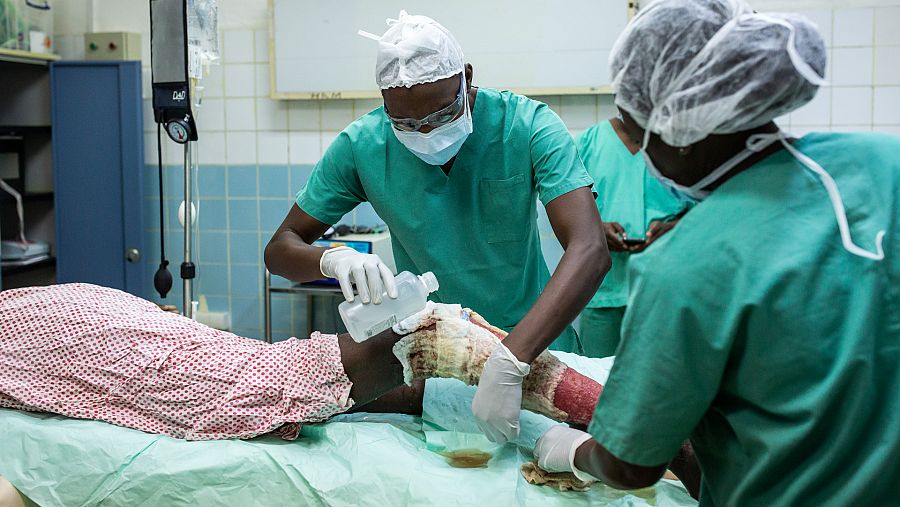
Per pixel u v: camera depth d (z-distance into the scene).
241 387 1.73
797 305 0.94
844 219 0.95
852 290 0.95
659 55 0.99
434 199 1.92
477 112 1.87
